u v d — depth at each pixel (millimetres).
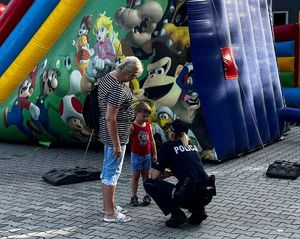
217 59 8234
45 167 8383
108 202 5574
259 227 5352
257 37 9742
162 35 8289
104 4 8914
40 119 9539
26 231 5262
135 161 6082
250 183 7160
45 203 6293
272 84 10289
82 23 9094
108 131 5301
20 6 10227
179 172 5199
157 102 8375
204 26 8102
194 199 5156
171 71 8250
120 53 8625
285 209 5973
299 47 12844
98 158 9125
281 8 16109
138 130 6035
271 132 10141
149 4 8438
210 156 8211
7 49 9945
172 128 5367
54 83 9227
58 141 9945
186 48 8102
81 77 8945
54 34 9344
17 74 9766
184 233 5191
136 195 6188
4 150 9852
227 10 8586
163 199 5320
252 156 9031
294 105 12445
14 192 6805
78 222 5562
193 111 8133
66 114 9219
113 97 5141
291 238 5012
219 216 5730
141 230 5297
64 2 9133
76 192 6793
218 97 8219
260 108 9578
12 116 9867
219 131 8211
